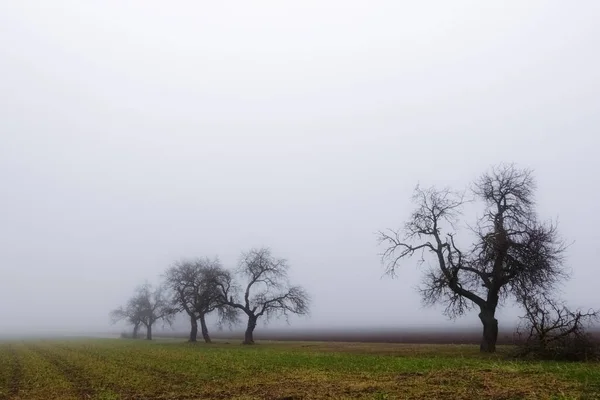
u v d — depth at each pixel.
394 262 41.53
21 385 26.53
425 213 40.34
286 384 22.89
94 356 42.59
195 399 20.25
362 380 23.08
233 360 35.25
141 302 92.50
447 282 37.81
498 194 38.91
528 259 35.31
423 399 17.38
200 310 70.06
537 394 16.84
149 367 32.09
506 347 40.88
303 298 68.50
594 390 17.03
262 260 69.19
